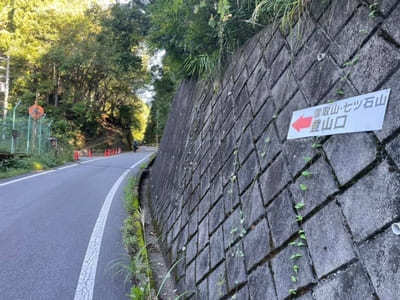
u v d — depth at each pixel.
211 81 4.50
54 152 14.71
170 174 5.53
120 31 13.40
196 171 3.60
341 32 1.68
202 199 3.02
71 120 26.05
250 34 3.66
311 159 1.60
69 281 2.89
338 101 1.53
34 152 13.54
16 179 8.48
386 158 1.17
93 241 3.93
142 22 12.22
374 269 1.07
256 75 2.77
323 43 1.83
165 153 7.57
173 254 3.31
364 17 1.51
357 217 1.21
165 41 5.75
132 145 33.44
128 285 2.85
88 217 5.04
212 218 2.60
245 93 2.90
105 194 7.00
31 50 20.86
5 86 19.00
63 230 4.32
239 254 1.98
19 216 4.90
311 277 1.34
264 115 2.32
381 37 1.37
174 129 7.24
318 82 1.76
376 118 1.26
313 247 1.39
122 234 4.23
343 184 1.34
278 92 2.22
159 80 12.80
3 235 4.03
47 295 2.63
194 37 4.38
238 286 1.88
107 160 17.17
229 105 3.27
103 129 29.41
